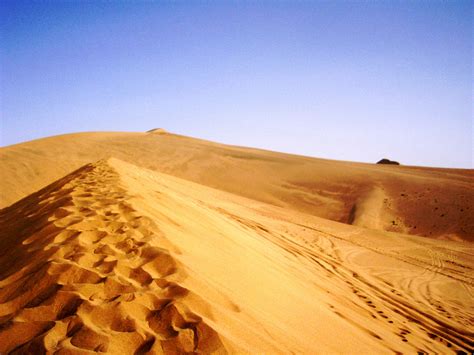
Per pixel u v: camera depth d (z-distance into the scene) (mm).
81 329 2199
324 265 9711
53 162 28500
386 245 18047
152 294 2758
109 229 4023
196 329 2381
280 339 2928
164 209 5824
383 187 34375
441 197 30141
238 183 37062
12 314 2381
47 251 3217
